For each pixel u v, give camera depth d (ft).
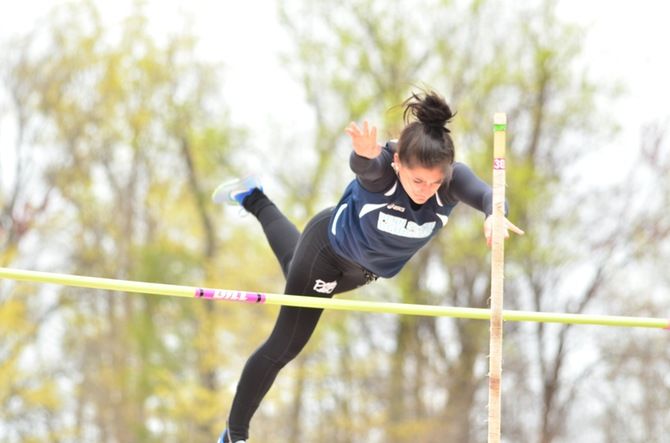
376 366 98.84
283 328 27.53
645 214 97.45
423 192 24.13
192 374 105.19
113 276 114.93
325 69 100.17
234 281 103.19
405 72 98.94
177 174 111.24
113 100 110.22
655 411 104.78
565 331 99.91
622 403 106.01
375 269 26.73
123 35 109.81
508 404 104.12
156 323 106.73
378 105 99.40
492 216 23.84
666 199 97.81
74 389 112.16
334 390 99.91
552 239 96.02
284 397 99.25
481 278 97.71
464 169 25.09
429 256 97.45
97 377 112.68
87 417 114.01
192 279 107.45
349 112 99.50
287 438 100.07
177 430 104.94
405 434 96.68
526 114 97.66
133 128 109.09
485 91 95.55
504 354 101.30
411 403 98.68
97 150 112.98
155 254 106.93
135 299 112.78
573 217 96.58
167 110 108.06
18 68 110.63
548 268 96.53
